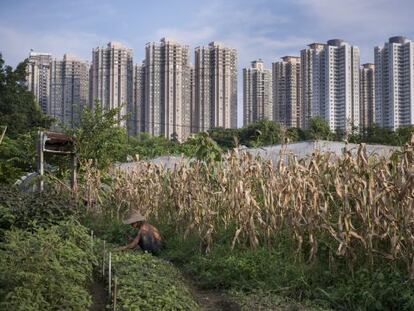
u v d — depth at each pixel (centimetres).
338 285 793
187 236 1138
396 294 718
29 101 3450
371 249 781
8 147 2025
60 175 1800
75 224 1016
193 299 791
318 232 902
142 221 1126
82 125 1841
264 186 990
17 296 557
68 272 665
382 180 789
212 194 1119
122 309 665
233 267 896
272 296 775
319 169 916
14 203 1025
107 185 1617
